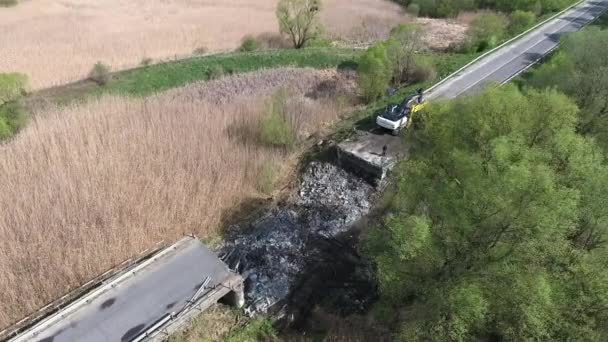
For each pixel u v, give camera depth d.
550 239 14.19
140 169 25.77
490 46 45.22
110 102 33.41
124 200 23.48
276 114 29.83
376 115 32.81
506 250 14.66
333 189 27.34
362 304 20.14
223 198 25.69
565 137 15.50
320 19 59.69
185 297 18.81
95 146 27.00
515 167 13.93
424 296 16.50
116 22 56.72
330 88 39.84
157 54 46.94
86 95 36.81
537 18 54.19
